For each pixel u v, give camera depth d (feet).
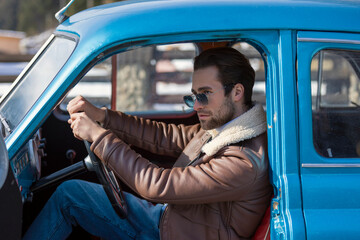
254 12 5.46
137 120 7.88
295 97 5.49
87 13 5.87
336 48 5.56
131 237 6.90
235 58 6.18
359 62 5.69
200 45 9.14
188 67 27.37
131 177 5.87
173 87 26.99
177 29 5.39
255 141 5.95
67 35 5.62
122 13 5.51
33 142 7.23
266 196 5.96
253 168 5.74
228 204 5.96
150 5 5.62
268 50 5.49
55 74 5.55
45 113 5.41
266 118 6.06
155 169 5.88
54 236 6.64
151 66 26.50
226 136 5.97
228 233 5.98
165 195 5.78
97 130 6.02
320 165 5.49
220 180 5.70
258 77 20.57
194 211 6.07
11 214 4.96
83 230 8.01
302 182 5.44
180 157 6.99
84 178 9.29
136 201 7.09
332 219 5.33
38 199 8.66
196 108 6.26
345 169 5.55
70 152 9.59
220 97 6.17
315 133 5.62
